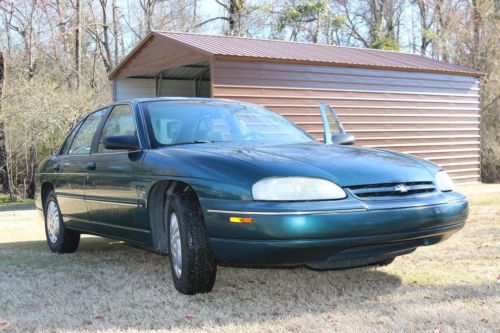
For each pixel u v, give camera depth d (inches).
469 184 623.2
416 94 583.2
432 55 1237.1
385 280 169.3
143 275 185.3
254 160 146.9
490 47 965.2
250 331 125.1
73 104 783.7
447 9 1136.2
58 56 1031.0
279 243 132.8
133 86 655.1
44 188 247.6
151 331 127.2
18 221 402.0
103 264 206.7
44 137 764.0
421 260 196.5
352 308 140.9
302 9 1254.3
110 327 130.7
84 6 1151.0
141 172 169.0
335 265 145.7
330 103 517.7
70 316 140.9
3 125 768.9
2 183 821.2
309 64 501.7
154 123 183.5
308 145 174.1
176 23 1283.2
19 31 938.7
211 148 164.7
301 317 134.4
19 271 195.5
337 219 133.6
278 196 134.9
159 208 169.9
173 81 683.4
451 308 137.3
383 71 556.1
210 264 150.3
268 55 479.8
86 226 209.8
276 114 213.0
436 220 145.9
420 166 158.9
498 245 220.8
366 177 142.9
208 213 143.0
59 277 184.9
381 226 137.3
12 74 899.4
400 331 121.9
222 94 455.5
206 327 128.7
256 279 175.5
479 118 642.8
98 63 1275.8
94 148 206.1
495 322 125.7
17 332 129.3
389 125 561.3
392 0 1378.0
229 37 571.8
